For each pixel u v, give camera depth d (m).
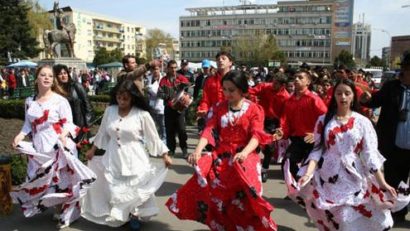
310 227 5.12
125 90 4.84
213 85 6.62
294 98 6.02
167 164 4.94
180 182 7.10
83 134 6.44
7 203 5.38
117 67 44.75
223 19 114.50
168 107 9.01
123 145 4.88
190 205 4.43
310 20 107.19
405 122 5.16
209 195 4.35
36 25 60.19
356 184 3.94
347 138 3.96
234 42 98.81
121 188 4.76
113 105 5.05
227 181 4.32
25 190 4.84
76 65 26.11
